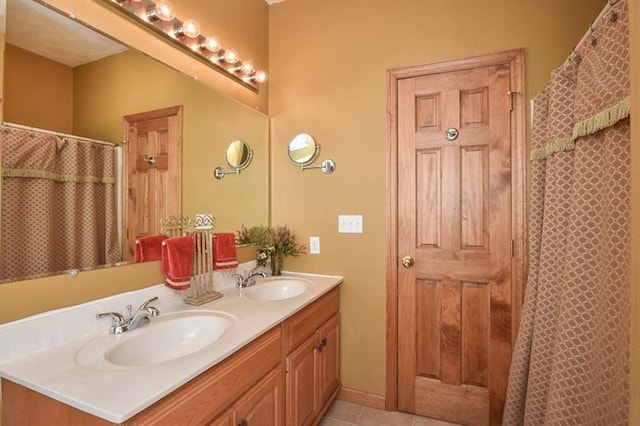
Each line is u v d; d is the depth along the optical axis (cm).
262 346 132
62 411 85
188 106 173
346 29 219
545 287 145
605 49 104
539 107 164
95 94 132
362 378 213
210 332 136
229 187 200
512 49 184
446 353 198
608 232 104
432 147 200
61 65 121
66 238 120
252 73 214
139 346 121
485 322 191
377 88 211
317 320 183
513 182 184
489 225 190
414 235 204
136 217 146
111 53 138
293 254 230
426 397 201
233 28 206
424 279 202
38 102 114
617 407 96
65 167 121
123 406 78
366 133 213
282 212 235
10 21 108
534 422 144
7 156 106
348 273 217
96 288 128
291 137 233
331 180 221
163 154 159
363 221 213
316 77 227
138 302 140
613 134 102
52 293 114
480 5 190
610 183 103
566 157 137
